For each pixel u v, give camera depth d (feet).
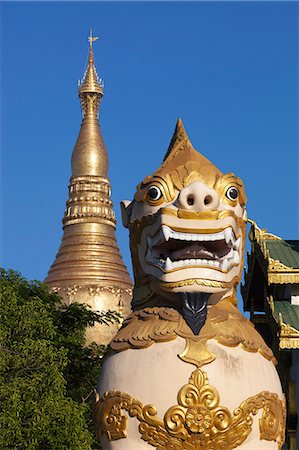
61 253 161.48
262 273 56.03
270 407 27.37
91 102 175.52
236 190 28.91
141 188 29.35
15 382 49.88
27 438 49.37
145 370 26.78
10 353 51.67
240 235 29.09
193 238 27.12
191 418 26.03
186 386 26.27
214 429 26.14
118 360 27.66
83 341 75.46
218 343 27.20
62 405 51.39
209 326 27.43
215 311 28.09
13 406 48.06
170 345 26.96
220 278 27.35
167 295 28.25
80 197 165.99
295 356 51.62
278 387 28.25
